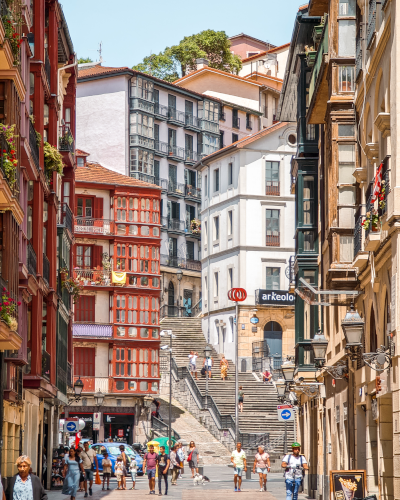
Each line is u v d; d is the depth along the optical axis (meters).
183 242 85.19
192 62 100.94
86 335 64.44
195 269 85.31
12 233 24.48
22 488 15.10
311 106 28.80
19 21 25.25
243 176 73.75
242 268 72.94
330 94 24.92
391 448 20.09
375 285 20.31
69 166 44.41
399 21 17.19
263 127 97.00
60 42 40.88
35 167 30.55
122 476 40.72
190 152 86.88
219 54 103.12
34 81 33.25
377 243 19.23
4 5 23.27
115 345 65.25
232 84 94.75
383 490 20.02
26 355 29.97
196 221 86.75
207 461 56.53
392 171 17.50
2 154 22.53
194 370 66.31
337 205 24.48
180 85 94.69
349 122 24.58
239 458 37.91
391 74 17.66
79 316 65.38
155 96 83.56
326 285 25.80
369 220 20.05
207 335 76.19
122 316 66.12
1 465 25.97
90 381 63.97
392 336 17.70
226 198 75.38
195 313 84.38
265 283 73.31
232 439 57.94
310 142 35.88
